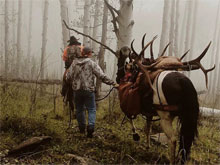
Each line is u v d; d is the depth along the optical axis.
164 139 5.86
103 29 10.02
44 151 4.68
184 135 4.25
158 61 4.83
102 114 7.41
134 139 5.68
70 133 5.77
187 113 4.19
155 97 4.47
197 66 4.84
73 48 6.49
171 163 4.30
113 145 5.33
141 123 6.98
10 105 5.86
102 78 5.56
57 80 9.33
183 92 4.22
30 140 4.66
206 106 9.10
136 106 4.95
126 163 4.71
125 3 7.09
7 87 7.24
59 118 6.77
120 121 7.00
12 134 5.04
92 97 5.66
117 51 7.12
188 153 4.25
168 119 4.41
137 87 4.93
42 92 8.65
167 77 4.34
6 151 4.55
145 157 5.02
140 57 4.78
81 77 5.57
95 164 4.57
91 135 5.58
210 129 7.12
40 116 5.89
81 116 5.79
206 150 5.76
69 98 6.49
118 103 7.47
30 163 4.33
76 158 4.59
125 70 5.82
